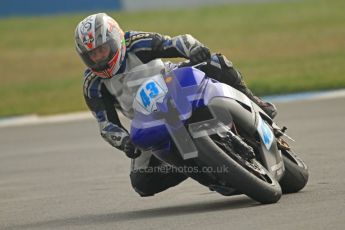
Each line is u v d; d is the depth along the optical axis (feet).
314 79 197.36
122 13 356.59
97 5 364.79
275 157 68.49
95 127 155.02
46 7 362.94
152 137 62.95
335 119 136.05
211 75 69.51
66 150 129.49
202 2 372.58
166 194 81.51
